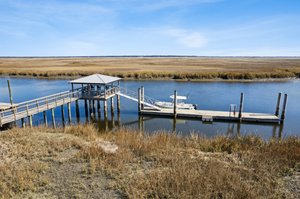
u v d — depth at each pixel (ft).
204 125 65.57
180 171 24.09
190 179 22.47
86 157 28.91
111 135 41.68
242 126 64.39
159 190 21.06
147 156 29.50
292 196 20.59
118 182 22.75
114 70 185.47
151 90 120.88
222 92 112.98
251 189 21.25
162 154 30.37
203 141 37.40
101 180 23.36
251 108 83.30
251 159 28.76
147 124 67.26
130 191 20.94
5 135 36.55
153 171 24.82
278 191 21.30
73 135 39.58
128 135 39.50
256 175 24.11
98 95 75.66
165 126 65.10
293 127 63.05
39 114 77.97
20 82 151.12
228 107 85.35
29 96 107.65
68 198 20.25
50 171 25.26
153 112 74.90
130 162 28.07
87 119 72.90
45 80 159.02
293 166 26.86
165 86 131.95
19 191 21.30
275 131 60.18
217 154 31.63
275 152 30.76
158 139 37.11
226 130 61.11
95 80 74.02
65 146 32.73
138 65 246.47
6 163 26.40
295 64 250.78
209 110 80.53
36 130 41.93
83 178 23.76
